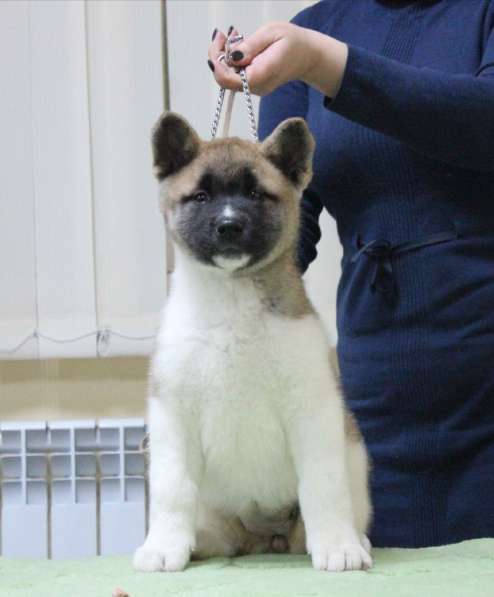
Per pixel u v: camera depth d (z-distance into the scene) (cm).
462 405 225
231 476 200
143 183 344
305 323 190
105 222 344
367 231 236
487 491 221
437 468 227
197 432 193
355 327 237
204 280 192
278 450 195
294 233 205
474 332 222
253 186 199
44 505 339
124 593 154
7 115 343
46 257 342
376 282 230
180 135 206
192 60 344
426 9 239
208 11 344
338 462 187
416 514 228
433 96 192
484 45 224
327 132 240
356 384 235
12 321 340
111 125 344
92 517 338
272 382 187
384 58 198
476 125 197
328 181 241
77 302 342
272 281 191
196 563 196
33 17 344
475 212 225
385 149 229
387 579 167
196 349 188
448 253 224
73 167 343
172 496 188
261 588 158
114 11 345
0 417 351
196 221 196
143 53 346
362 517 203
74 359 352
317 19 259
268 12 345
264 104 260
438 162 225
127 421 340
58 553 337
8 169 343
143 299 343
